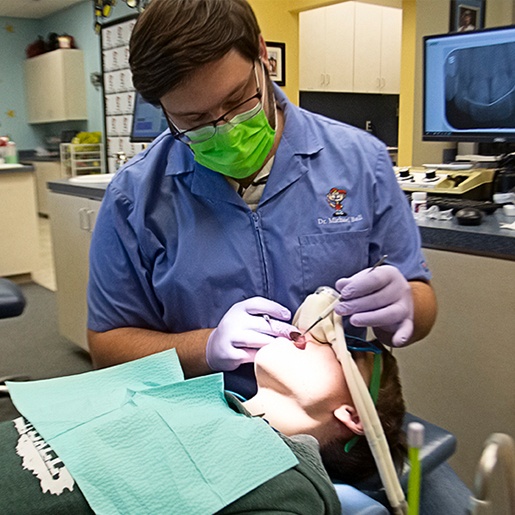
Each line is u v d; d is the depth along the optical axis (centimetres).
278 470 60
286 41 317
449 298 150
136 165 98
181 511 54
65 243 263
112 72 377
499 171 167
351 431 78
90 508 55
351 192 97
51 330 318
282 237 94
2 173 393
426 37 174
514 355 140
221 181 93
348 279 85
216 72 75
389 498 65
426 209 162
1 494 55
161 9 73
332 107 443
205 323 95
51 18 666
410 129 304
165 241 95
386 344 90
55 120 637
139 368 80
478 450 152
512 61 158
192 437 62
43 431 64
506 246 135
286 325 85
